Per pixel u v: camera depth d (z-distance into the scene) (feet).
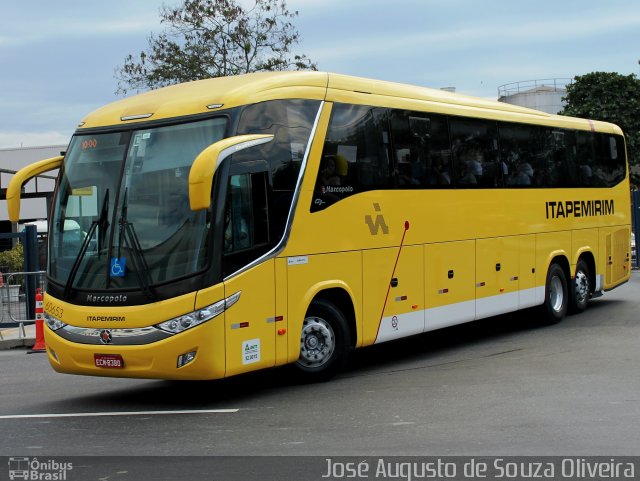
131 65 109.60
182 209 30.30
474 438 24.23
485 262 44.50
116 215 31.19
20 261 86.43
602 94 158.30
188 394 33.86
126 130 32.48
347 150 35.83
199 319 29.35
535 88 193.67
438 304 40.91
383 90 38.42
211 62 108.37
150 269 30.04
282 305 32.37
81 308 30.86
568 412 27.27
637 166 160.25
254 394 32.94
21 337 55.83
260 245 31.58
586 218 55.11
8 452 24.68
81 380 39.52
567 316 54.90
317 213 34.12
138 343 29.71
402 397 30.78
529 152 49.11
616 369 34.99
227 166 30.50
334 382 34.94
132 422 28.55
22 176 33.27
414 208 39.45
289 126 33.22
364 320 36.42
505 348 42.88
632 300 63.00
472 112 44.21
